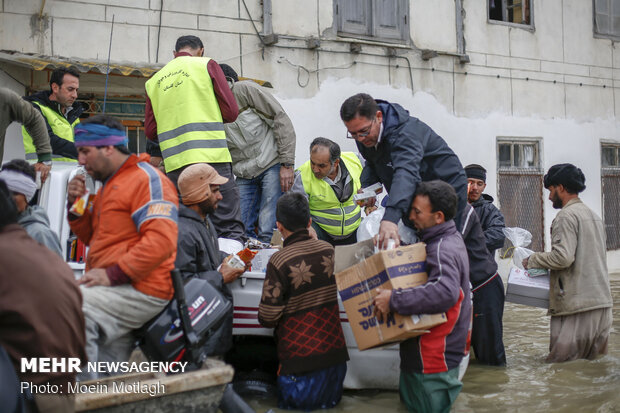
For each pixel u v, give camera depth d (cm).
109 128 326
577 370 519
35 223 357
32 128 465
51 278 237
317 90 998
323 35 1003
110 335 325
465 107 1144
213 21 915
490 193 1166
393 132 412
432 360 384
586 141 1286
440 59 1116
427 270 380
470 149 1148
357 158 598
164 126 486
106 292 319
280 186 604
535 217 1223
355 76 1032
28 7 798
